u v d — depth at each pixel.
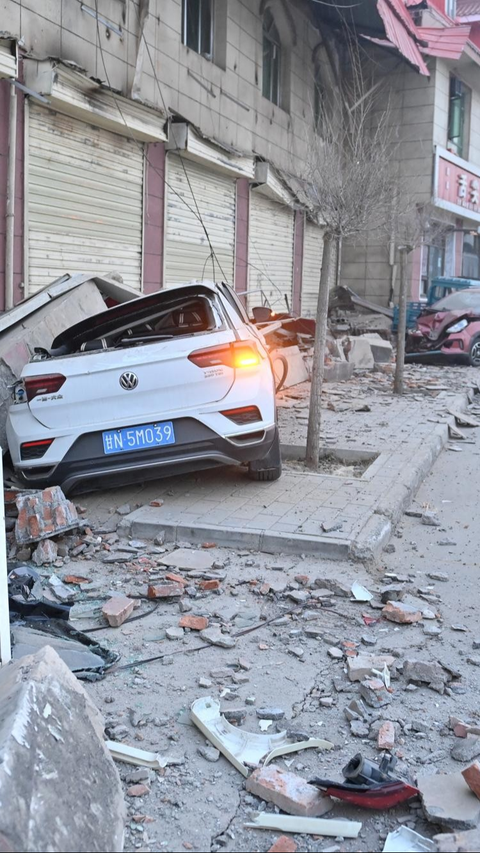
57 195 10.34
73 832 2.27
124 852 2.59
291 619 4.46
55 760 2.46
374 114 23.08
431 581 5.13
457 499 7.09
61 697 2.78
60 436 5.95
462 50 23.42
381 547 5.61
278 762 3.15
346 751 3.24
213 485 6.73
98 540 5.59
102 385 5.91
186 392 5.94
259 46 16.89
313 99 20.45
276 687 3.72
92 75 10.75
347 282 24.72
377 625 4.43
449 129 26.20
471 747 3.23
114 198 11.77
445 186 25.00
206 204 15.01
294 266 20.28
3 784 2.17
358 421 9.75
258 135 17.09
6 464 6.90
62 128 10.33
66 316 8.59
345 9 18.23
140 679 3.76
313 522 5.73
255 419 6.05
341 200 7.50
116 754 3.08
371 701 3.57
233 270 16.53
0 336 7.94
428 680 3.76
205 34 14.96
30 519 5.42
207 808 2.85
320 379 7.48
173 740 3.26
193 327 6.75
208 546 5.52
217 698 3.60
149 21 12.28
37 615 4.26
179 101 13.47
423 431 9.16
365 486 6.73
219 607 4.58
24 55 9.34
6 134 9.14
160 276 13.34
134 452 5.95
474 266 30.55
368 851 2.66
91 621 4.41
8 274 9.26
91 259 11.28
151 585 4.75
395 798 2.80
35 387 5.92
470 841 2.64
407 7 25.50
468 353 16.78
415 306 21.44
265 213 18.09
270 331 12.38
